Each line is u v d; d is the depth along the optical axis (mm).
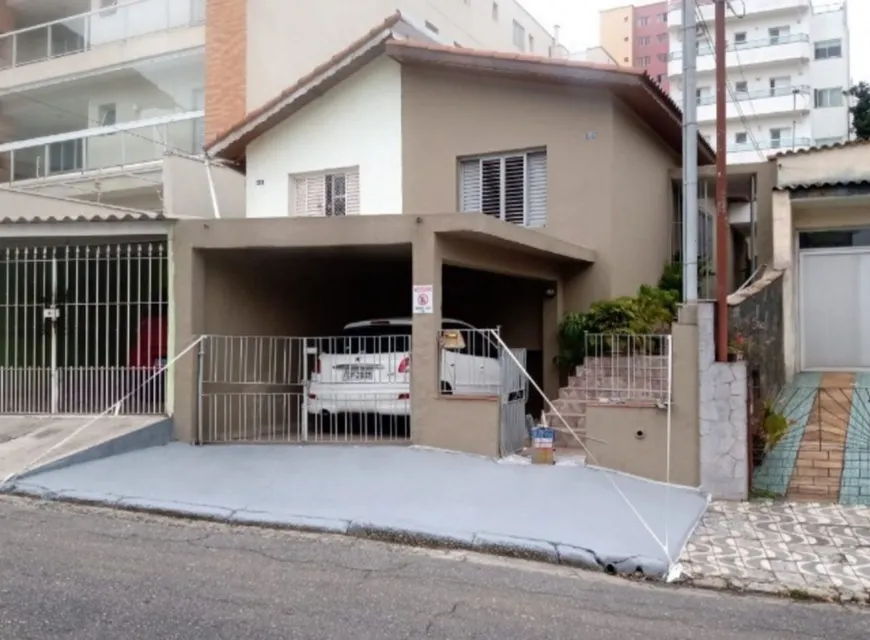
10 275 10781
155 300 10336
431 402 9438
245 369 10844
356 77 14312
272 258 11289
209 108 17172
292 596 5168
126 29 19062
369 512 7148
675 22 45938
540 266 11945
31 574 5410
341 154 14430
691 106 8477
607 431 8602
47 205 14859
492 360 9922
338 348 10438
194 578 5453
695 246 8453
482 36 32125
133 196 18156
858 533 6859
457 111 13555
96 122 20188
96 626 4527
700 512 7434
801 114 43875
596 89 12492
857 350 13125
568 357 11828
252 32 17250
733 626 4988
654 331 10906
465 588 5496
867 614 5316
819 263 13391
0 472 8219
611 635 4727
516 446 9711
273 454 9375
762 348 10000
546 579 5809
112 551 6039
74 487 7855
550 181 12812
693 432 8180
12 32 20234
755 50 45562
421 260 9453
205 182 15781
